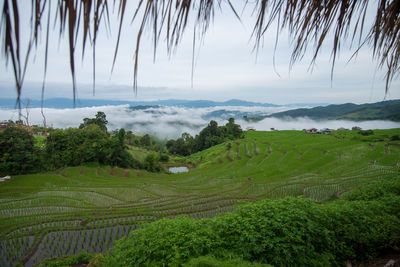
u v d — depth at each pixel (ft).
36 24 2.80
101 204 88.69
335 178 106.32
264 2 5.20
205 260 18.19
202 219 26.40
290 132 391.04
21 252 49.34
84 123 236.22
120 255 22.98
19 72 2.55
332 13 5.79
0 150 128.57
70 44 3.11
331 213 24.82
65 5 3.13
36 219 67.62
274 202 26.63
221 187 118.62
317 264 19.72
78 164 170.09
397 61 7.86
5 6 2.47
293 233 21.36
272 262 19.92
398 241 21.58
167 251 21.31
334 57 5.86
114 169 179.73
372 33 6.85
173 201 91.81
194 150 395.96
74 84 3.11
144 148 360.48
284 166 173.37
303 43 6.02
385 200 29.63
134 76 4.17
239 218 24.35
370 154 173.99
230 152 261.03
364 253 21.95
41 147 157.69
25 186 113.60
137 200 96.27
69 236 56.29
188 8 4.58
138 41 4.17
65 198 93.35
